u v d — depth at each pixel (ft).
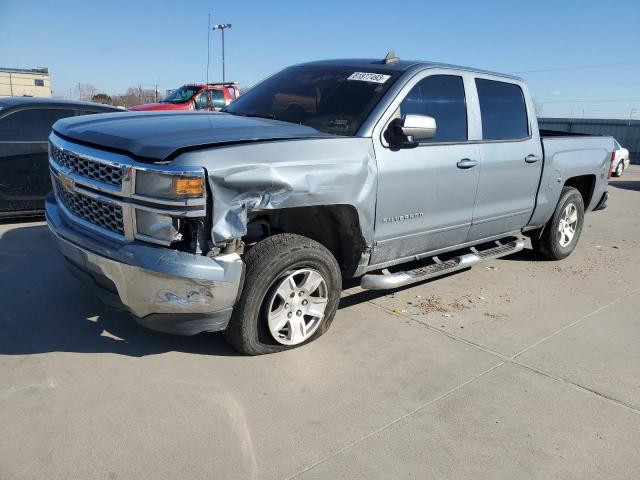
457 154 14.85
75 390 10.29
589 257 22.67
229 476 8.34
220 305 10.62
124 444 8.88
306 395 10.68
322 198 11.57
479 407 10.68
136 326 13.06
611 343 14.02
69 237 11.32
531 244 21.48
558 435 9.96
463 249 18.30
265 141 10.96
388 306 15.51
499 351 13.16
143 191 9.93
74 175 11.21
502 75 17.30
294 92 14.84
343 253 13.55
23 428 9.09
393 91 13.52
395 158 13.15
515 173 17.16
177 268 9.92
